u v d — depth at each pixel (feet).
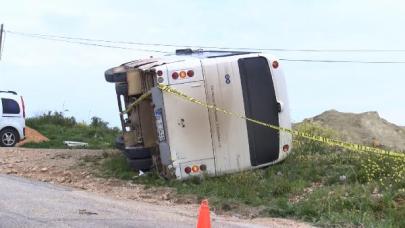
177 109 39.06
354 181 37.91
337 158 42.52
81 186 39.63
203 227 21.77
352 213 30.48
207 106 39.27
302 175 39.68
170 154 38.99
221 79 39.68
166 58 42.86
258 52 41.42
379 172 38.19
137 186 39.81
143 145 42.14
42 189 36.35
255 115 40.04
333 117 74.08
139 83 41.96
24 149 57.11
